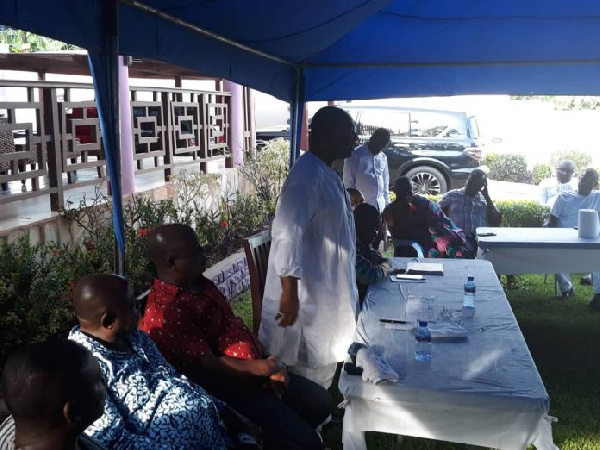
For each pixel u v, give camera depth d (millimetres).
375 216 4230
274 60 5129
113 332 2129
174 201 6875
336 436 3561
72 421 1494
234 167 8805
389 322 3359
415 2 4617
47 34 2227
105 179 5773
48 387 1459
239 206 7410
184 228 2658
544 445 2455
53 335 3752
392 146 12609
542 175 18109
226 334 2795
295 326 3492
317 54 5707
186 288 2727
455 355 2896
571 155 18656
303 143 10781
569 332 5527
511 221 9195
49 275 3979
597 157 19656
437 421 2549
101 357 2049
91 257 4430
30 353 1496
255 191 8688
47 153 5055
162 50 3287
